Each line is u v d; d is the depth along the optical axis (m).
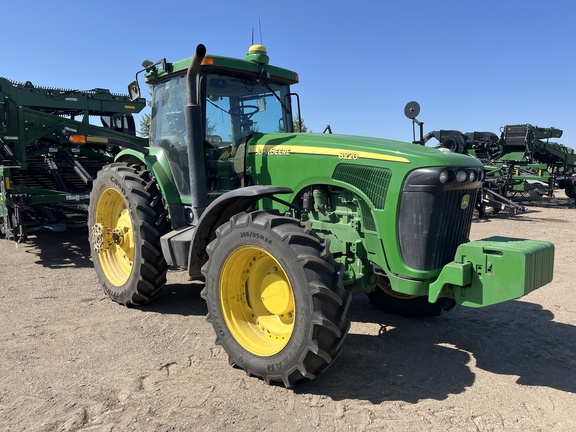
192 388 3.13
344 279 3.57
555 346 3.87
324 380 3.24
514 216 12.75
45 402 2.94
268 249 3.07
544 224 11.05
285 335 3.20
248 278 3.45
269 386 3.15
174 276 5.92
